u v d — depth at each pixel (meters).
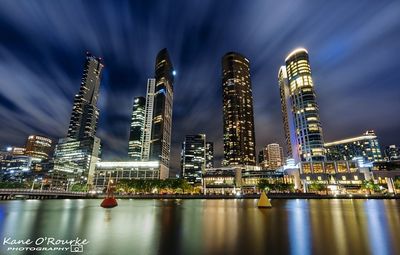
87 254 18.91
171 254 18.91
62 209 66.75
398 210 62.09
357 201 116.38
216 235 27.20
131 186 189.25
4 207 74.88
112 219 42.53
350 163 195.50
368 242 23.33
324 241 23.84
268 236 26.55
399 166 184.50
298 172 197.62
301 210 63.16
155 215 50.16
